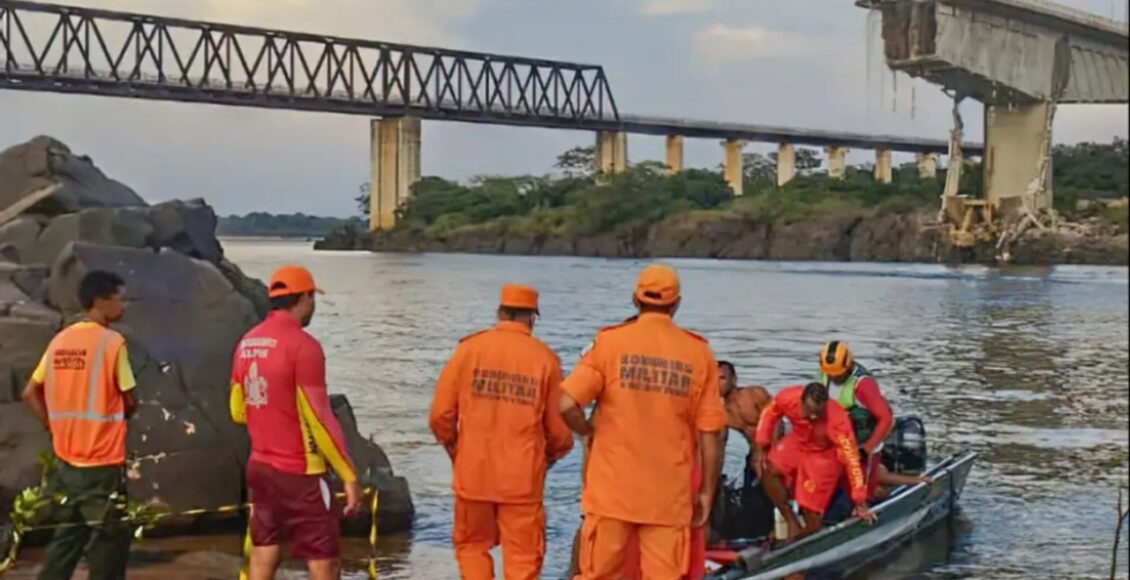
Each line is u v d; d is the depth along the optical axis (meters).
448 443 6.79
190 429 9.01
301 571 7.51
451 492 11.30
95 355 6.44
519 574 6.67
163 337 9.27
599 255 115.06
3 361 8.69
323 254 119.38
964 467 10.91
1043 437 15.84
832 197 102.31
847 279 68.44
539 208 123.25
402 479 9.89
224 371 9.38
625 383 5.88
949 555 9.27
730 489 8.80
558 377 6.71
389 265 91.38
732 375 8.94
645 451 5.87
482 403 6.64
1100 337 33.53
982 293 52.31
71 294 9.16
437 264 94.31
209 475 8.98
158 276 9.48
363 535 9.44
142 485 8.71
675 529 5.89
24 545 7.91
